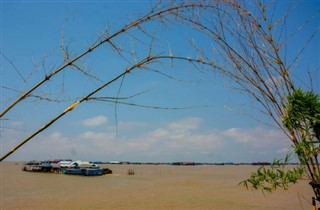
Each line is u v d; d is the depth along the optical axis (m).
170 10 2.28
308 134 3.11
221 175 89.69
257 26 3.41
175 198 32.25
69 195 34.28
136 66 2.18
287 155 3.20
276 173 3.23
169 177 76.62
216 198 32.00
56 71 2.13
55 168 82.75
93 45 2.19
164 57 2.21
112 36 2.20
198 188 43.34
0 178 59.62
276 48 3.40
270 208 25.67
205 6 2.42
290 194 32.38
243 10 3.35
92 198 31.98
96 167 81.75
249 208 25.91
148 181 58.72
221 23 3.26
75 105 2.04
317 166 3.08
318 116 2.99
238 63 3.35
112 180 60.06
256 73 3.38
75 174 75.06
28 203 28.50
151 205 27.52
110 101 2.14
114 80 2.16
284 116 3.31
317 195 2.99
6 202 29.00
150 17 2.25
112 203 28.64
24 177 63.94
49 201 29.66
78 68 2.12
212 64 2.49
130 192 37.91
